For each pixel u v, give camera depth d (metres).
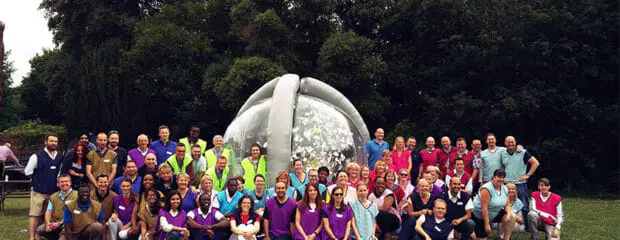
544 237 9.83
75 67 26.75
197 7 25.16
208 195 8.00
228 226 7.95
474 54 20.33
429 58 23.03
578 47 19.64
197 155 9.27
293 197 8.54
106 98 24.53
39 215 8.99
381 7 22.56
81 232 7.87
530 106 19.28
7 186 15.16
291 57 21.66
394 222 8.62
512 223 8.63
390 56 23.11
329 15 22.22
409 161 10.82
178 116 23.70
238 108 20.78
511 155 9.94
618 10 19.56
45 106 41.84
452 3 20.78
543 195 8.88
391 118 24.47
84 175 9.01
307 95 11.64
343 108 11.58
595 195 19.97
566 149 19.73
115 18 25.94
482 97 21.23
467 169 10.41
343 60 20.17
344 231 7.92
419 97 23.17
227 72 22.28
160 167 8.21
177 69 23.09
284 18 21.97
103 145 9.02
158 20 24.47
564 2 19.88
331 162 10.39
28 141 25.55
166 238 7.67
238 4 22.55
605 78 19.91
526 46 19.70
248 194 8.16
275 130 9.65
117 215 8.22
